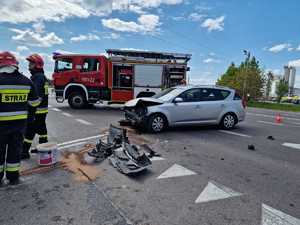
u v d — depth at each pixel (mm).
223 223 2875
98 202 3234
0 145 3500
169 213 3039
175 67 13672
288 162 5266
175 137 7316
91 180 3912
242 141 7152
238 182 4082
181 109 8086
